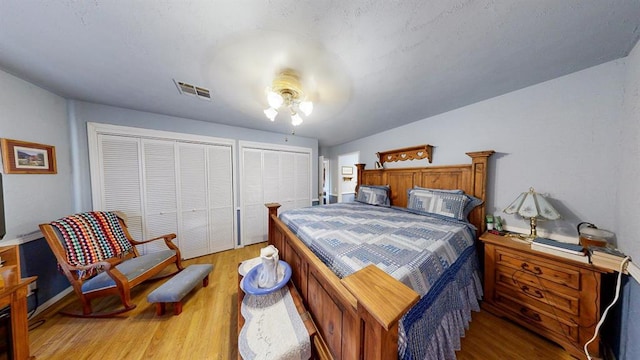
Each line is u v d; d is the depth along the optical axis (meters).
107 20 1.02
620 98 1.34
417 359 0.82
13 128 1.59
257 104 2.20
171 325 1.62
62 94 1.97
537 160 1.72
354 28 1.06
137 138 2.48
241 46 1.22
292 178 3.81
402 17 0.99
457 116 2.28
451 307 1.23
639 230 1.04
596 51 1.26
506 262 1.57
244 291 1.41
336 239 1.42
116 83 1.73
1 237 1.20
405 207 2.77
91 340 1.47
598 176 1.44
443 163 2.43
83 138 2.18
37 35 1.13
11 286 1.16
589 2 0.90
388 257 1.13
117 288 1.71
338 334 0.90
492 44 1.19
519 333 1.47
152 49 1.26
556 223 1.62
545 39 1.15
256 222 3.48
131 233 2.48
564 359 1.26
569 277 1.28
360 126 3.04
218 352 1.39
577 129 1.52
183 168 2.81
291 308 1.23
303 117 2.60
